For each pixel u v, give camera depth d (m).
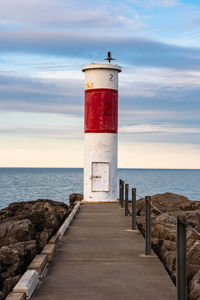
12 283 8.74
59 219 16.38
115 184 18.91
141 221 12.68
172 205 17.03
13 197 58.78
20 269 9.92
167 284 6.80
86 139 18.88
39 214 15.11
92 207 17.02
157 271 7.54
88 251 9.05
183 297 5.20
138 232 11.35
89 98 18.69
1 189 75.06
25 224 12.79
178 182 116.25
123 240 10.27
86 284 6.77
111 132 18.66
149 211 8.73
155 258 8.45
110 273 7.40
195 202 17.45
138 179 139.62
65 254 8.77
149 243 8.68
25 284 6.18
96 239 10.38
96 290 6.48
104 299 6.08
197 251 8.80
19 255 10.12
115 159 18.89
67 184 95.50
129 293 6.35
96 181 18.70
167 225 11.71
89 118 18.72
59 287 6.61
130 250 9.17
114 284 6.78
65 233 11.18
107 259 8.37
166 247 9.99
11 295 5.94
